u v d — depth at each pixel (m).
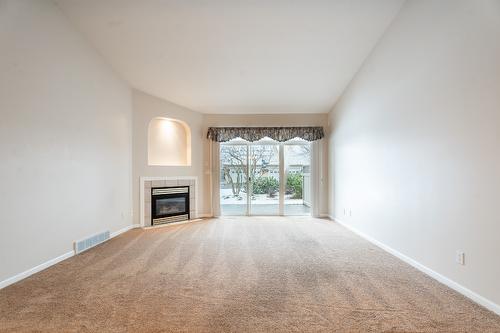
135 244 4.22
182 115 6.14
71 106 3.67
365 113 4.55
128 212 5.21
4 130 2.71
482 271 2.34
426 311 2.25
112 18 3.65
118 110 4.86
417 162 3.19
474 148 2.40
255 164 6.84
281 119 6.58
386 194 3.88
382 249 3.96
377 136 4.14
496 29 2.17
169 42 4.11
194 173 6.38
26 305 2.34
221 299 2.45
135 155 5.38
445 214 2.75
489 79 2.25
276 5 3.46
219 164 6.60
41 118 3.16
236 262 3.41
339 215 5.85
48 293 2.56
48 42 3.27
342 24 3.78
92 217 4.12
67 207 3.59
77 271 3.10
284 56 4.46
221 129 6.45
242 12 3.57
